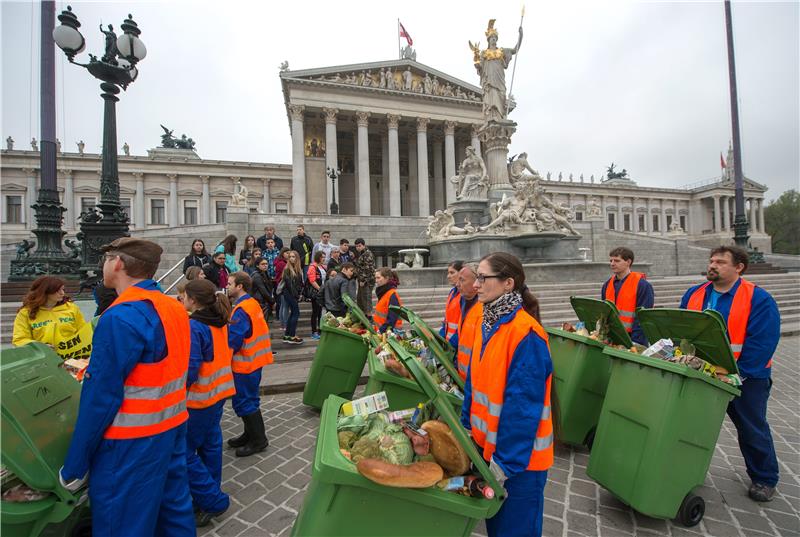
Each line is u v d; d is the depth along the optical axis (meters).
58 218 11.97
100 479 2.12
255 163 52.81
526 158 17.77
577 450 4.58
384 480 1.69
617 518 3.27
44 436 2.21
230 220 22.11
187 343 2.56
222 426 5.21
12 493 2.04
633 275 5.06
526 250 16.19
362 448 1.93
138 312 2.23
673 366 3.02
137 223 48.94
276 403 6.09
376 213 52.72
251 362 4.39
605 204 63.06
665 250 32.75
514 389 2.05
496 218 16.83
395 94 43.84
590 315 4.71
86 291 8.45
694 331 3.36
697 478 3.15
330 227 24.39
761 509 3.41
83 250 8.59
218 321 3.50
